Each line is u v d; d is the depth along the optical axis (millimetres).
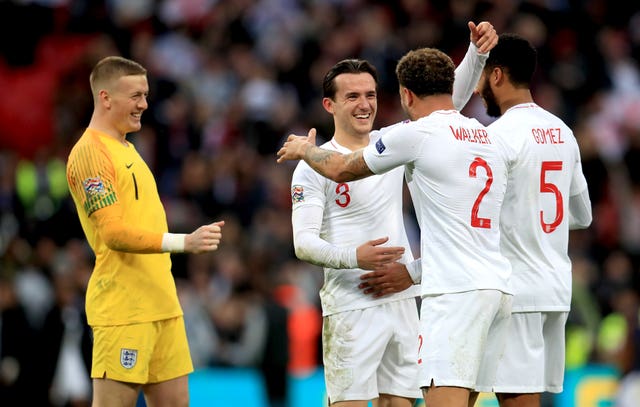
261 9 66812
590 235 55156
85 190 24312
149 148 55375
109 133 25016
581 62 66625
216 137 58094
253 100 60438
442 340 22750
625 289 49125
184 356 25297
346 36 63969
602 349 44719
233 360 42125
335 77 25812
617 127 65500
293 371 43062
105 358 24562
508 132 24531
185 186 53062
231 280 45094
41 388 40875
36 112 61438
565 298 24797
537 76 63406
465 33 65250
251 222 52125
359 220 25531
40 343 40875
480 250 23062
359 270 25547
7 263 44688
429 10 67750
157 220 25234
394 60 62906
